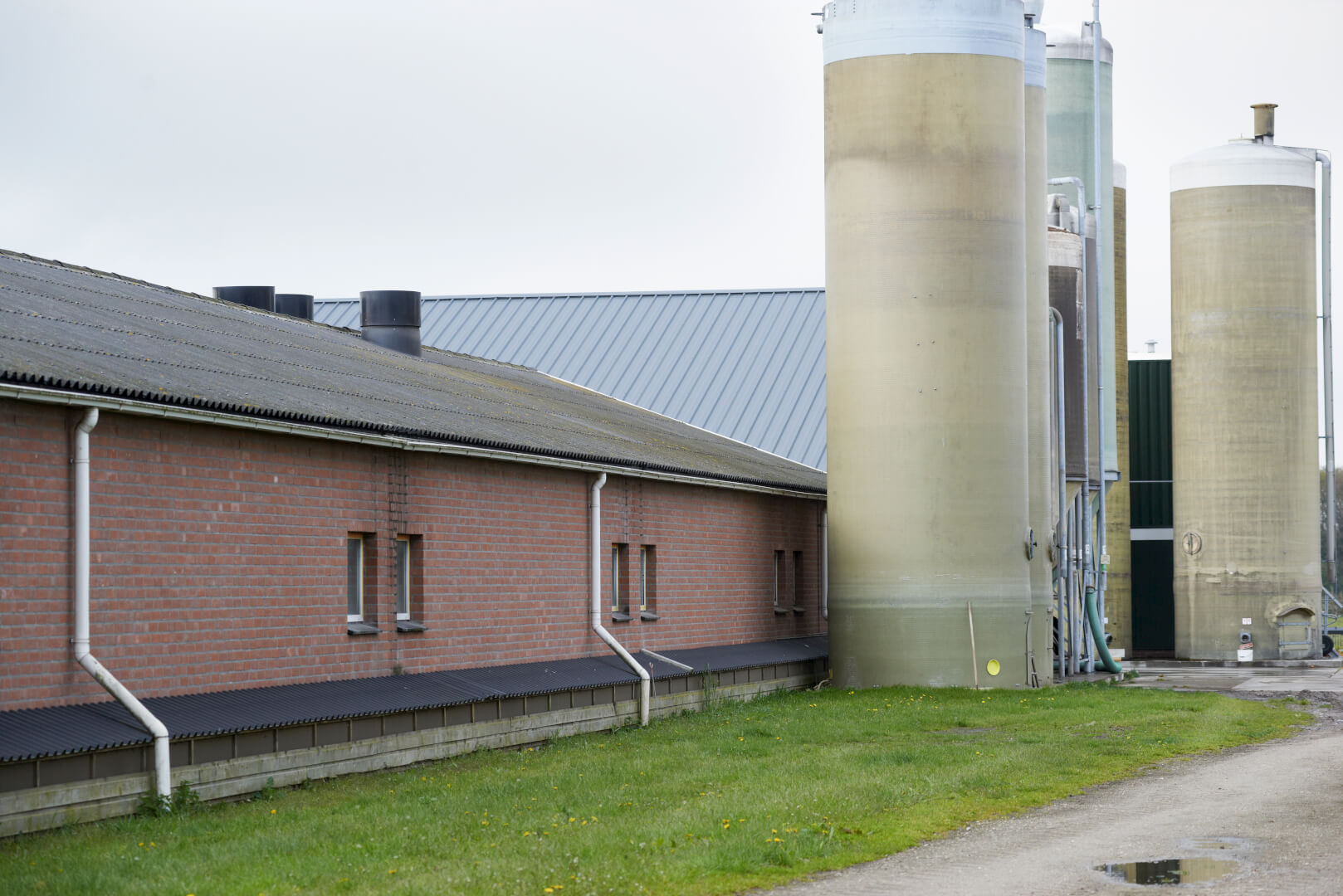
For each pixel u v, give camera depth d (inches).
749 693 1221.1
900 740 914.1
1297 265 2095.2
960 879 494.6
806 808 616.7
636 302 2025.1
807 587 1449.3
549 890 464.1
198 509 685.3
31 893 456.1
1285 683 1505.9
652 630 1123.3
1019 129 1343.5
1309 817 614.5
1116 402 2269.9
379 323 1331.2
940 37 1307.8
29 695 591.2
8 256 928.9
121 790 600.4
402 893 456.8
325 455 773.3
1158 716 1046.4
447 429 877.2
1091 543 1670.8
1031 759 796.6
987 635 1300.4
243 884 469.7
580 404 1423.5
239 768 666.2
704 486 1210.6
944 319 1302.9
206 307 1071.0
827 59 1350.9
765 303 1975.9
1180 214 2135.8
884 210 1310.3
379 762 762.8
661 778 726.5
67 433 614.9
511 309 2058.3
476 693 844.6
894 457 1306.6
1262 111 2167.8
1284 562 2086.6
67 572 611.5
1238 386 2095.2
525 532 955.3
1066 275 1653.5
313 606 761.0
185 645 674.8
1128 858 530.6
